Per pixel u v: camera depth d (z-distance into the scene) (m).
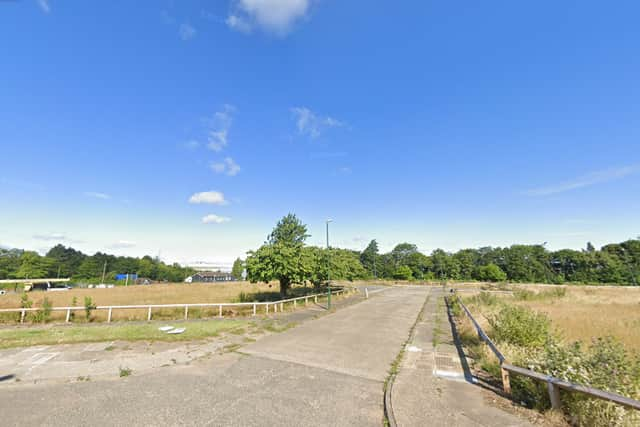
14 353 9.76
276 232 25.91
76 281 79.19
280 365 8.99
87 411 5.96
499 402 6.30
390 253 106.19
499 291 43.88
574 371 5.55
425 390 7.00
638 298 29.22
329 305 21.53
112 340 11.44
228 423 5.57
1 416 5.72
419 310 22.69
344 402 6.56
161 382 7.53
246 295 28.58
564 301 26.23
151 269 105.56
